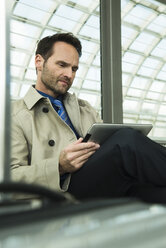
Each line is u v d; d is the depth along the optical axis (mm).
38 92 2059
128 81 5543
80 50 2168
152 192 1266
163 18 4922
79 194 1464
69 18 4375
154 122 5664
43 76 2045
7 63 604
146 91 5660
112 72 3195
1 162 554
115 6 3254
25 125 1753
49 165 1466
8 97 592
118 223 309
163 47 5551
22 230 288
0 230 289
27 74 4172
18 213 353
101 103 3219
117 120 3170
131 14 4648
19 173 1494
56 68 2006
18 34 4008
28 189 408
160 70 5727
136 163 1275
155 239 277
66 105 2066
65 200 441
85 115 2127
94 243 255
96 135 1444
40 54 2107
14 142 1679
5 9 618
